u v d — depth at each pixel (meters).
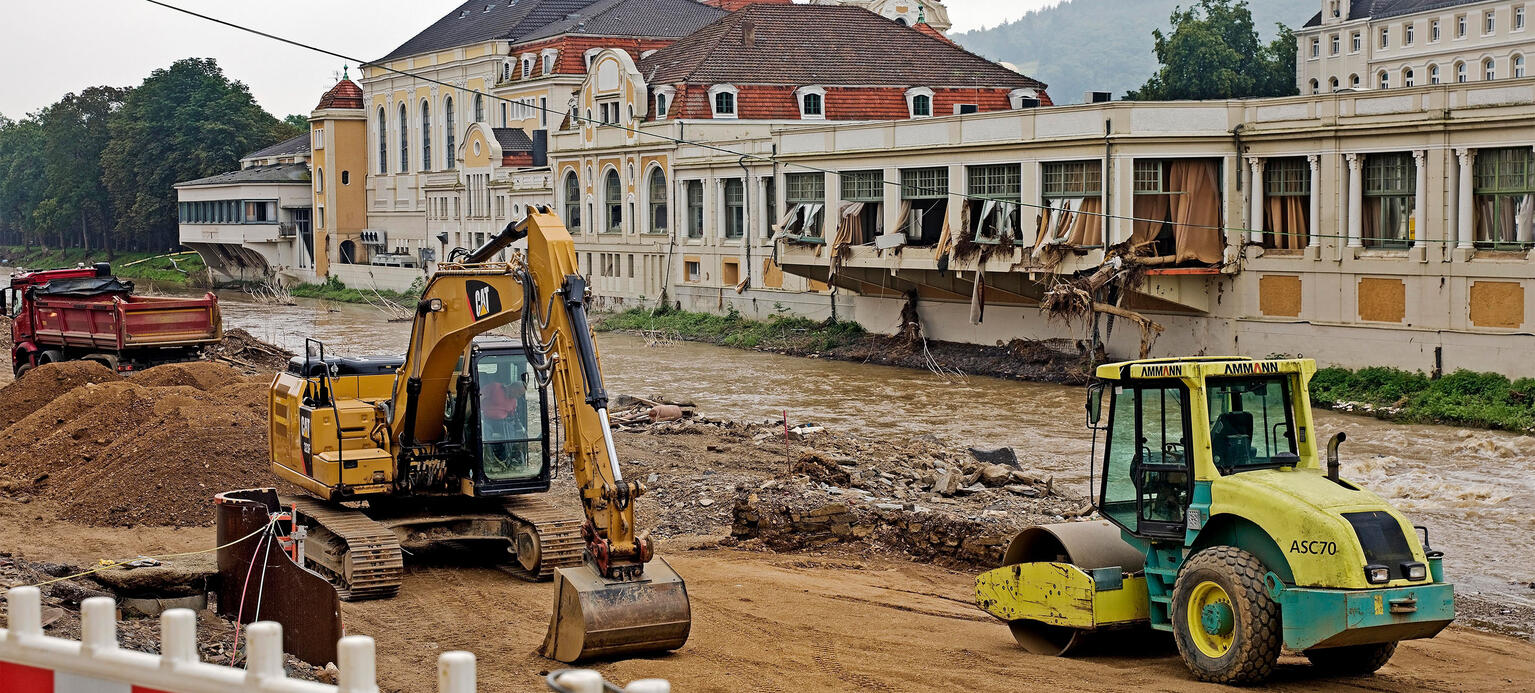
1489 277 37.34
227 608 14.86
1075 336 47.78
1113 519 14.56
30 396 32.59
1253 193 43.66
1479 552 22.41
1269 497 12.95
